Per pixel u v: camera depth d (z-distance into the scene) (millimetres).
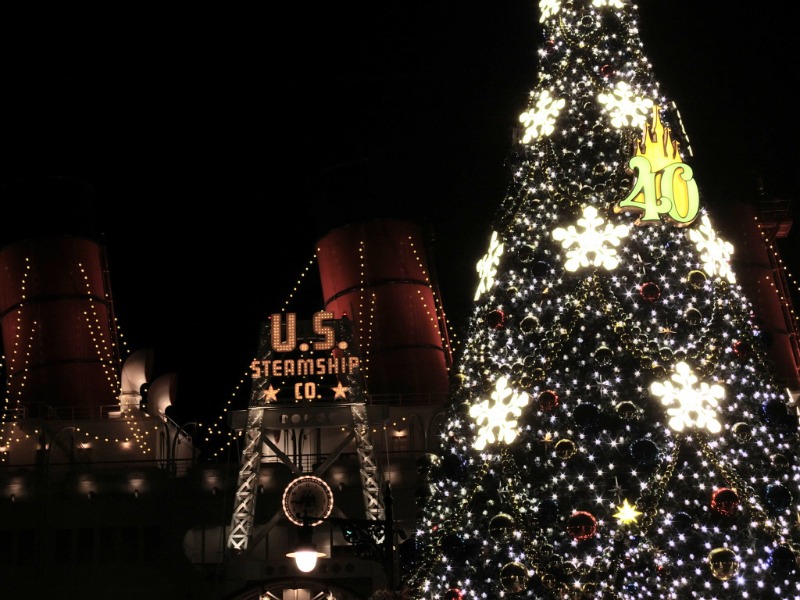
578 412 21250
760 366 22516
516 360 23797
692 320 21797
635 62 24453
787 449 22141
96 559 41375
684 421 21500
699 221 23188
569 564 22438
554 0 25203
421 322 50344
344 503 42438
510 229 24344
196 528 41938
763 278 46000
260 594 33438
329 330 44062
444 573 25188
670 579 22109
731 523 21562
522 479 23797
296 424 41812
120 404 48156
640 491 22234
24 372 49625
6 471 43906
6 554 41281
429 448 45281
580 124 24062
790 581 21438
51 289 50656
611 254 22625
